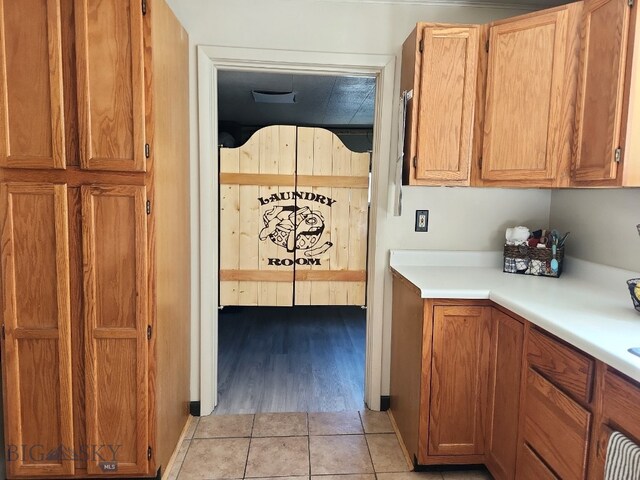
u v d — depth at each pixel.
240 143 5.61
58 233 1.55
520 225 2.28
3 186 1.53
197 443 2.00
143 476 1.66
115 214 1.56
